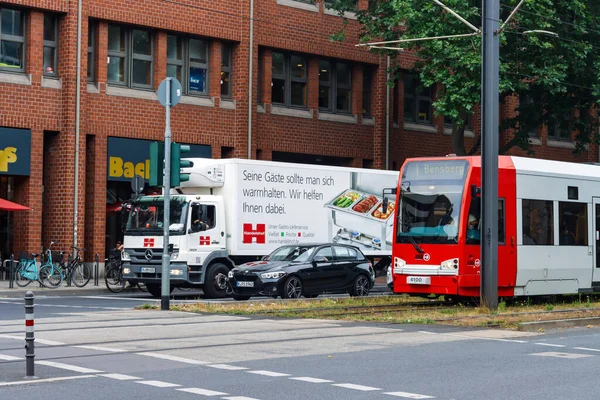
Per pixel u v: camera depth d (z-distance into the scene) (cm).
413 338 2261
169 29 5022
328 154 5766
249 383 1560
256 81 5372
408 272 3219
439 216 3183
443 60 4688
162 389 1492
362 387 1534
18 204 4519
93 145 4797
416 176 3266
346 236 4203
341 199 4194
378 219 4331
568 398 1459
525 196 3309
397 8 4756
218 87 5259
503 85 4719
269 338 2209
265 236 3884
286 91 5591
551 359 1917
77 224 4666
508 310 3034
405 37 4738
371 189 4316
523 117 5622
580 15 4984
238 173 3809
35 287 4231
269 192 3912
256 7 5359
